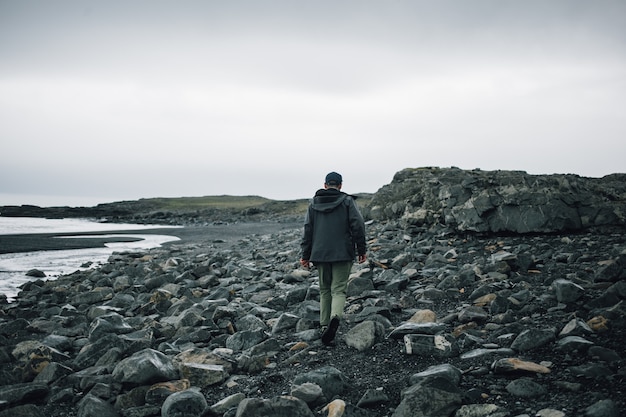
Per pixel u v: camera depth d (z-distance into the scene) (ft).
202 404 14.11
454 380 13.69
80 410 14.34
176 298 33.45
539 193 43.29
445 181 58.70
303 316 23.77
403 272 32.17
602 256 30.48
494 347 16.60
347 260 19.29
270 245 70.38
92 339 23.21
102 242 102.68
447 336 17.25
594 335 16.10
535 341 15.83
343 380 14.83
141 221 250.16
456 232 47.19
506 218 43.32
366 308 23.20
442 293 25.80
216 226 179.22
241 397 14.29
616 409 10.79
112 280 44.80
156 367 15.92
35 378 18.03
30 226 177.17
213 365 17.19
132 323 27.63
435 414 11.98
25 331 27.55
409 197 67.46
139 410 14.25
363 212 71.31
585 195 43.50
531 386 12.71
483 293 24.73
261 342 20.11
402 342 18.31
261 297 31.60
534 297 22.40
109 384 16.12
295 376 16.21
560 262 31.45
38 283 46.32
